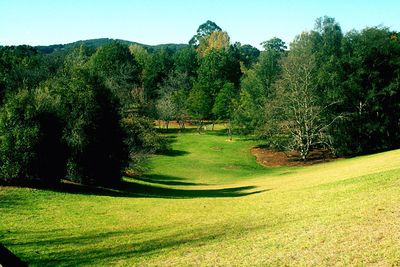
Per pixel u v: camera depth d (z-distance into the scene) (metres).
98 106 35.62
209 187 44.56
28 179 31.50
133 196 33.41
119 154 38.31
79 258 15.20
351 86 60.97
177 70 138.50
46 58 92.31
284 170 58.47
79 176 35.00
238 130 84.19
